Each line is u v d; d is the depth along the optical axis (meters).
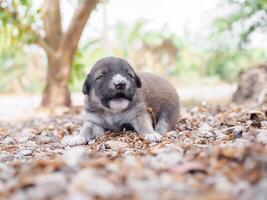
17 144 0.58
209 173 0.28
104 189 0.25
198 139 0.49
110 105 0.52
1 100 1.65
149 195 0.25
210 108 0.85
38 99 1.66
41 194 0.25
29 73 1.88
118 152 0.41
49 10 1.06
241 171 0.28
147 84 0.57
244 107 0.81
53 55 1.05
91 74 0.54
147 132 0.53
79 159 0.32
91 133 0.55
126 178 0.27
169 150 0.39
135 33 1.91
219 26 1.33
